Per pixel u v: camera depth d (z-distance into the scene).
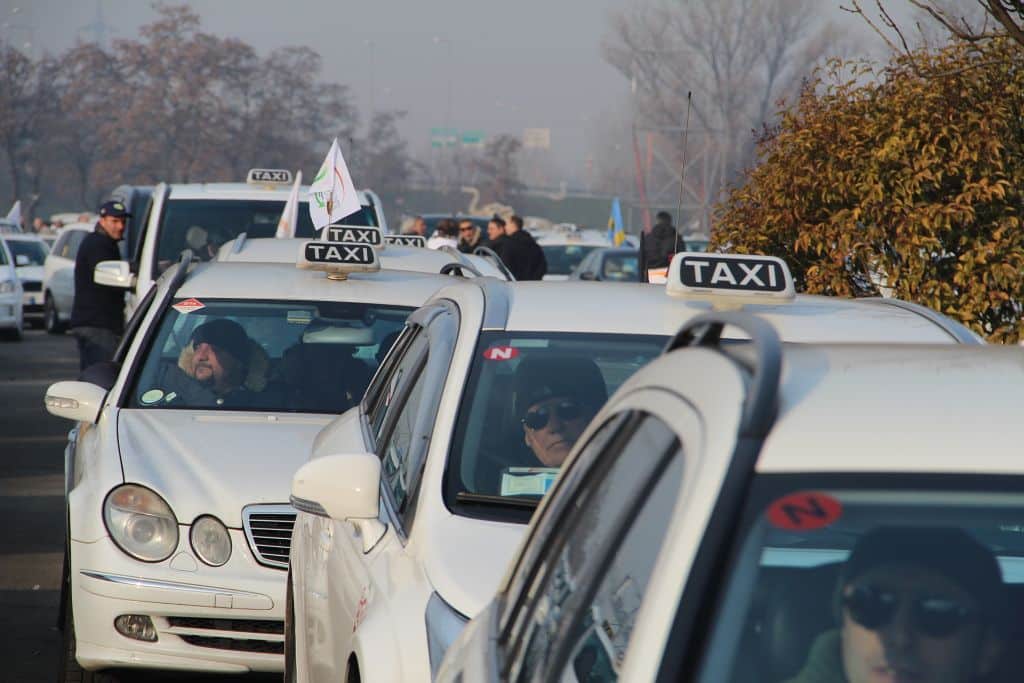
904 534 6.02
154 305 22.73
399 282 23.69
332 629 12.70
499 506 12.16
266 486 18.30
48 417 48.41
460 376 13.36
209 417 20.52
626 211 142.12
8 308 82.44
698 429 6.23
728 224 29.70
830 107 28.17
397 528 12.45
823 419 6.25
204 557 18.00
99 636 17.97
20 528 29.98
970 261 25.56
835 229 26.89
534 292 14.84
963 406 6.41
